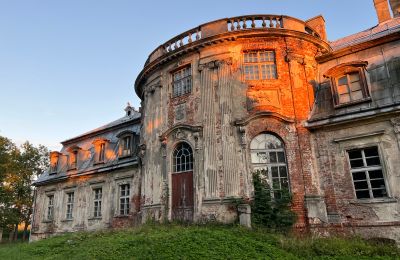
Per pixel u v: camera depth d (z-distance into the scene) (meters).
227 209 14.10
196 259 9.40
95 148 26.08
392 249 11.07
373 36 17.03
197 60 17.17
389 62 14.53
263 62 16.38
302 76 15.98
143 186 18.00
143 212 17.22
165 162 16.83
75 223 25.44
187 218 15.31
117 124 26.56
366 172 13.73
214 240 10.91
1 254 14.95
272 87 15.73
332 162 14.45
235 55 16.41
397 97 13.59
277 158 14.94
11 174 41.00
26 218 44.06
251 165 14.81
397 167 13.00
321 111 15.31
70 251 13.04
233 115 15.52
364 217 13.22
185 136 16.42
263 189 14.25
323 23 20.91
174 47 18.30
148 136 18.52
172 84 18.17
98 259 10.62
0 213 39.53
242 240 11.05
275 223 13.57
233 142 15.10
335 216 13.74
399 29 15.35
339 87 15.37
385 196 13.14
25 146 45.25
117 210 22.62
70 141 31.14
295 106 15.34
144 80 20.39
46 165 47.41
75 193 26.58
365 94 14.36
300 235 12.97
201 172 15.30
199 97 16.50
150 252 10.20
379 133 13.57
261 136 15.30
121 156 23.41
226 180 14.59
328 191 14.18
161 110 18.06
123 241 12.09
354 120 14.09
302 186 14.25
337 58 16.34
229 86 15.94
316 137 15.07
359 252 10.88
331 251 10.75
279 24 16.80
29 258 13.41
